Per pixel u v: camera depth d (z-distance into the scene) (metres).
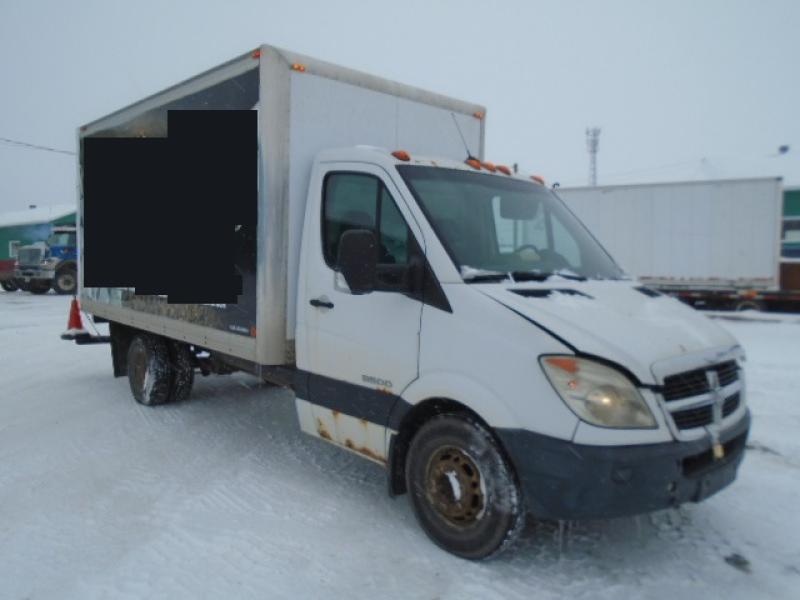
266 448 5.63
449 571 3.52
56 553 3.72
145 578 3.45
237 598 3.26
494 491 3.42
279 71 4.54
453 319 3.58
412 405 3.78
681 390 3.23
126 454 5.46
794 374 8.63
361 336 4.09
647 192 17.12
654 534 4.00
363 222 4.20
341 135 4.93
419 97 5.48
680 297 17.08
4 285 28.27
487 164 4.80
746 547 3.84
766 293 16.20
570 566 3.59
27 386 8.18
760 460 5.32
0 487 4.71
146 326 6.62
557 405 3.15
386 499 4.52
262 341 4.65
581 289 3.89
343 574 3.49
